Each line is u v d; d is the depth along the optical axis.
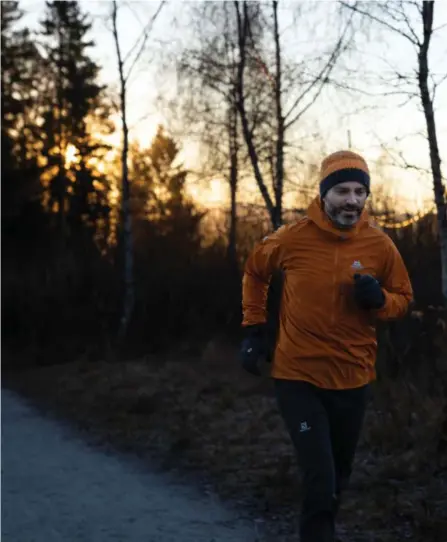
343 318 3.86
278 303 4.06
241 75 14.10
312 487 3.67
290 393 3.88
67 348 19.31
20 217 28.78
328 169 3.91
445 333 7.49
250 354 4.11
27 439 8.77
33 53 30.77
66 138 33.12
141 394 11.08
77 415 10.50
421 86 9.77
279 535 4.90
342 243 3.90
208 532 4.97
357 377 3.91
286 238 3.96
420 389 7.61
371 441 6.82
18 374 16.80
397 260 4.02
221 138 15.41
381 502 5.21
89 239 28.41
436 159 9.79
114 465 7.20
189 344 17.28
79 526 5.15
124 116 19.39
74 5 28.69
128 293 19.50
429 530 4.68
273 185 14.40
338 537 4.80
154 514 5.41
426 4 9.69
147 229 24.80
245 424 8.76
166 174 27.50
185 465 7.05
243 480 6.32
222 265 20.56
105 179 33.66
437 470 5.78
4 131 29.25
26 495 6.02
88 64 29.20
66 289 22.03
